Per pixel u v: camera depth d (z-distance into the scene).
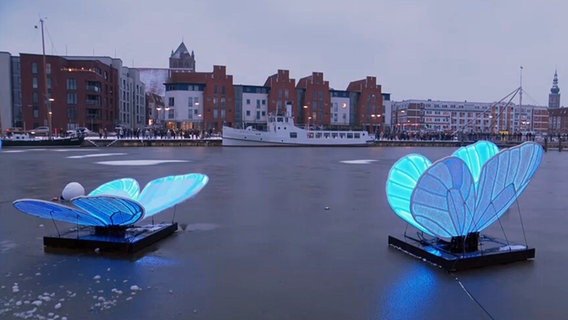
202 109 85.44
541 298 4.73
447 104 139.25
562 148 62.22
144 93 121.00
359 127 95.31
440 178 5.55
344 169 22.45
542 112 143.50
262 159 31.25
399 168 6.30
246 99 88.06
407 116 135.88
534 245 6.88
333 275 5.47
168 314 4.33
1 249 6.61
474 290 4.95
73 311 4.38
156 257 6.22
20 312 4.36
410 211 5.53
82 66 80.88
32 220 8.80
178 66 195.75
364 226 8.34
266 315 4.32
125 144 57.44
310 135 61.91
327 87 91.94
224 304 4.58
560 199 12.08
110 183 8.23
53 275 5.43
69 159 30.30
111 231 6.85
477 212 5.87
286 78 89.31
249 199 11.75
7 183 15.77
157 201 7.53
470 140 73.44
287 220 8.91
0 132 63.75
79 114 78.94
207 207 10.44
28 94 77.31
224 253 6.46
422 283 5.17
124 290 4.95
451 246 6.09
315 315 4.32
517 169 6.08
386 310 4.43
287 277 5.41
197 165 24.73
